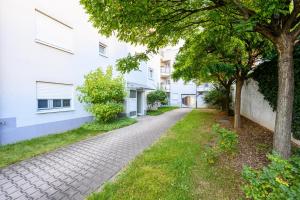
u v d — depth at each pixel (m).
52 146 5.86
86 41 9.77
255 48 6.55
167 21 4.06
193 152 4.96
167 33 4.49
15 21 6.04
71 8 8.63
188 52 7.45
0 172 3.98
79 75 9.28
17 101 6.13
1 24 5.63
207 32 5.19
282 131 3.61
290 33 3.57
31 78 6.65
